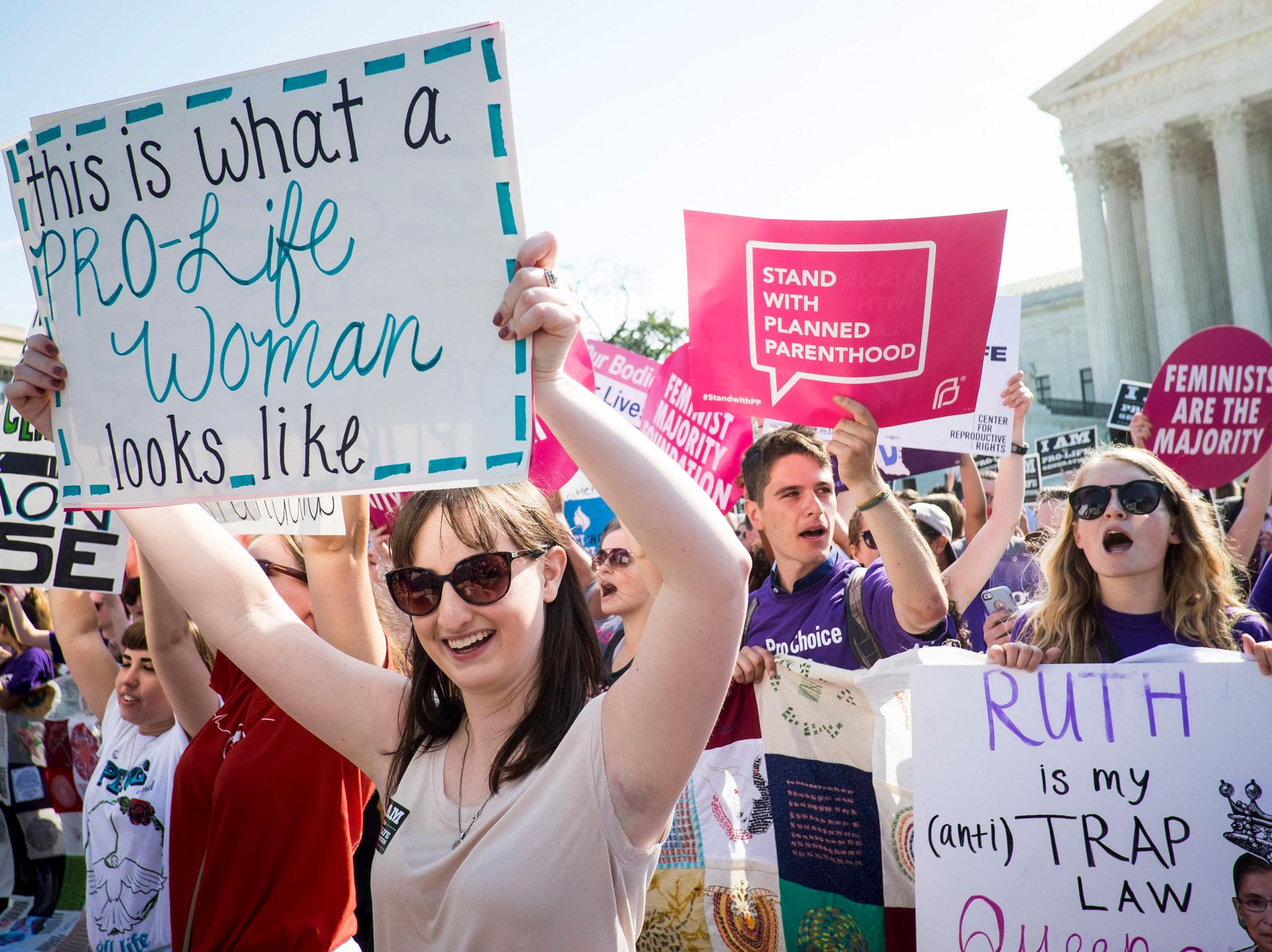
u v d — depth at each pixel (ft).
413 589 5.92
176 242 5.94
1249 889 7.64
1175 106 85.51
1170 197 87.04
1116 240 91.97
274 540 9.48
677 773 5.25
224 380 5.78
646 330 80.64
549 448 14.60
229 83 5.70
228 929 7.79
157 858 11.01
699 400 10.89
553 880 5.26
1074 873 7.95
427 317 5.19
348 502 7.89
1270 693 7.82
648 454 4.98
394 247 5.28
